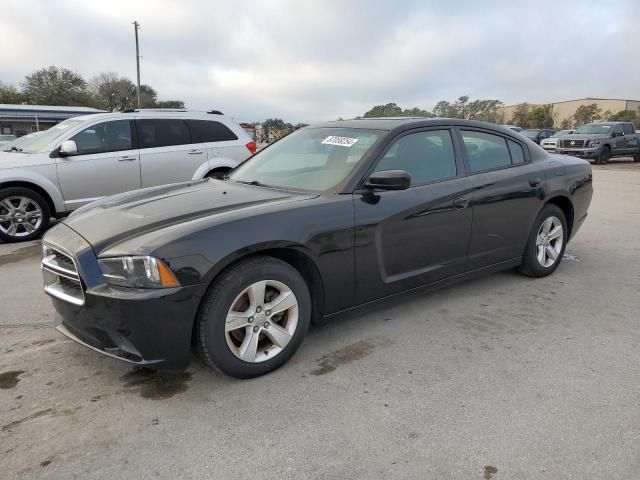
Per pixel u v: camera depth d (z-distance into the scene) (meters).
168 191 3.81
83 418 2.66
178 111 8.03
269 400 2.83
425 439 2.49
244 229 2.88
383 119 4.15
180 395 2.88
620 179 15.34
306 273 3.28
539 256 4.89
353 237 3.32
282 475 2.24
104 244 2.82
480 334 3.72
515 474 2.25
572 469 2.28
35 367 3.21
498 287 4.75
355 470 2.27
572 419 2.65
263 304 3.00
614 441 2.47
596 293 4.61
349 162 3.60
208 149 8.09
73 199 7.12
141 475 2.24
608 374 3.13
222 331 2.85
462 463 2.32
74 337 3.01
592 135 21.88
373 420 2.64
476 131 4.37
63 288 3.02
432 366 3.23
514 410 2.74
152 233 2.80
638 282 4.94
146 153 7.56
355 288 3.43
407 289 3.76
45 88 55.62
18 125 31.41
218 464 2.31
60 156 6.95
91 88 63.75
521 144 4.77
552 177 4.82
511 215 4.43
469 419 2.65
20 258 5.99
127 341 2.71
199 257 2.71
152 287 2.64
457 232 3.99
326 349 3.46
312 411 2.73
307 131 4.41
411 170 3.78
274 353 3.10
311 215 3.15
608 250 6.23
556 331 3.77
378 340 3.61
